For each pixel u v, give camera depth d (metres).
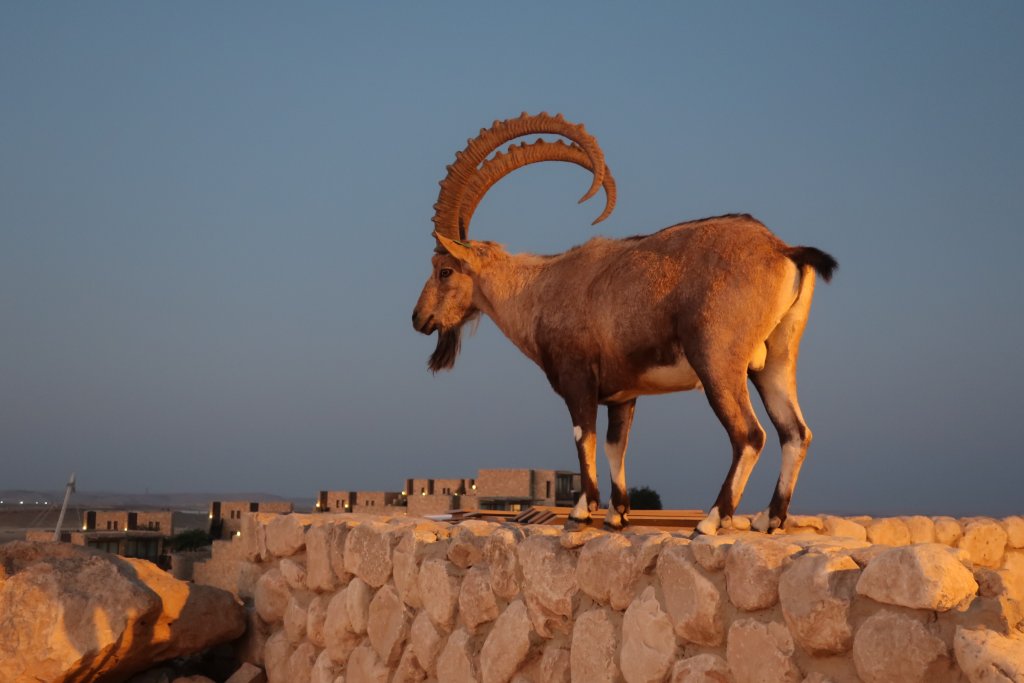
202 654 8.37
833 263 5.10
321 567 7.37
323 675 7.20
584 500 5.74
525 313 6.28
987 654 3.34
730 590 4.41
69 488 28.08
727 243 5.21
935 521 7.11
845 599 3.90
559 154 6.61
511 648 5.63
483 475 31.58
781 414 5.31
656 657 4.76
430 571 6.30
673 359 5.35
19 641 6.88
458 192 6.84
